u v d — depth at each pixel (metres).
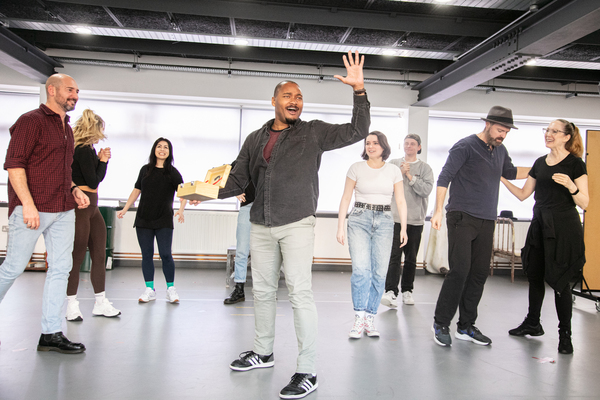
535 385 2.41
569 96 7.61
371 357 2.81
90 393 2.12
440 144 8.05
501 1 4.43
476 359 2.84
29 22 5.37
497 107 3.04
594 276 5.51
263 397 2.13
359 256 3.23
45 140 2.55
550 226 3.11
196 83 7.04
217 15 4.80
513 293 5.56
